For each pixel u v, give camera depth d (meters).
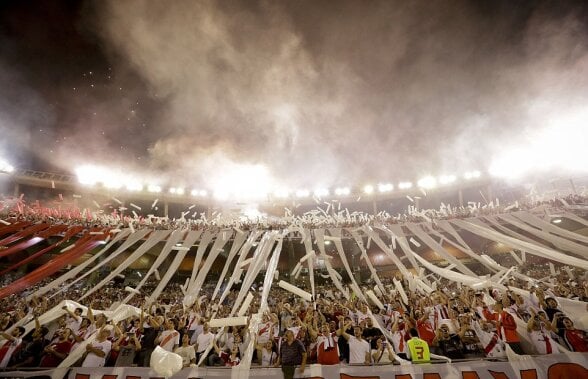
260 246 12.43
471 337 7.93
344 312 9.53
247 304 7.81
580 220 14.20
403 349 7.86
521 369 6.45
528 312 8.62
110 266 18.78
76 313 8.84
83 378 6.66
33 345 8.04
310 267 11.77
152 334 8.33
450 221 14.81
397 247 20.02
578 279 12.60
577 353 6.55
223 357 7.80
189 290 11.03
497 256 19.23
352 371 6.60
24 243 13.95
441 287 12.88
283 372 6.60
